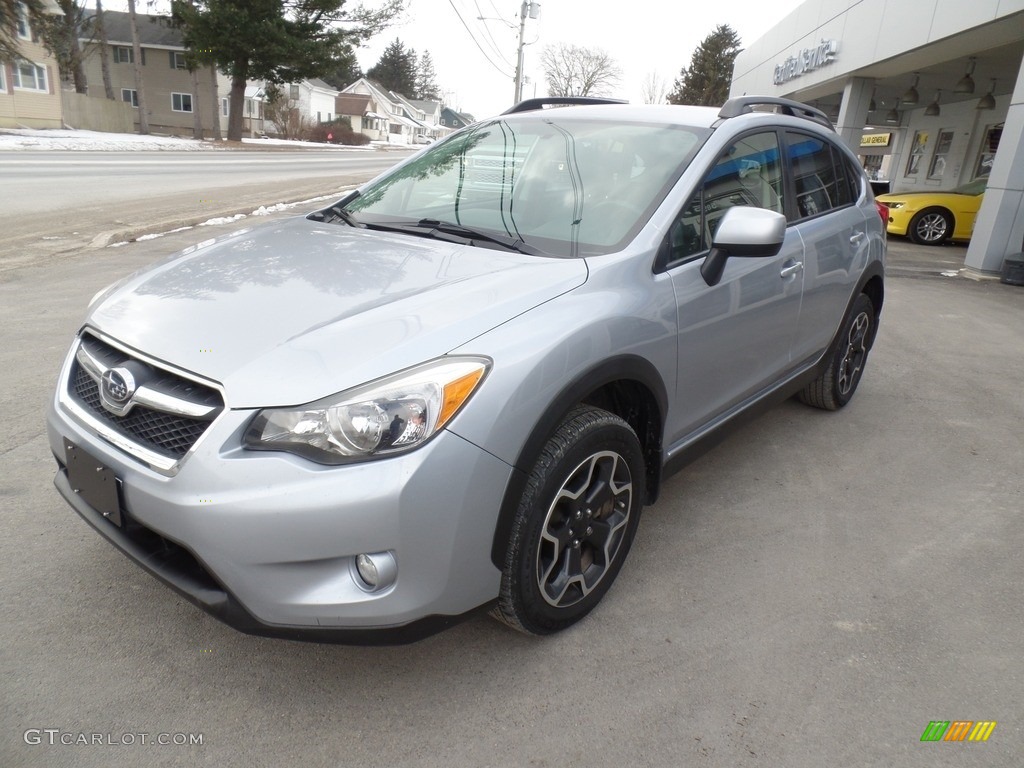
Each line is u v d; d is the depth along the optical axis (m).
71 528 2.81
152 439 1.97
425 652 2.29
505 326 2.02
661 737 2.01
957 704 2.20
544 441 2.02
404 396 1.81
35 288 6.26
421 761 1.90
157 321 2.13
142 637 2.27
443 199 3.04
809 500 3.41
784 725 2.08
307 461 1.78
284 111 62.31
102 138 33.84
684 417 2.77
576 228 2.65
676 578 2.75
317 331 1.97
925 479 3.69
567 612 2.32
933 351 6.06
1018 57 12.85
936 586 2.79
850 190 4.13
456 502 1.86
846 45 14.93
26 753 1.85
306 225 3.03
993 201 9.78
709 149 2.87
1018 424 4.48
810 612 2.59
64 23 37.00
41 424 3.67
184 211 11.46
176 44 52.53
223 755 1.88
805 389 4.40
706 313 2.67
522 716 2.06
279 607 1.83
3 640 2.22
